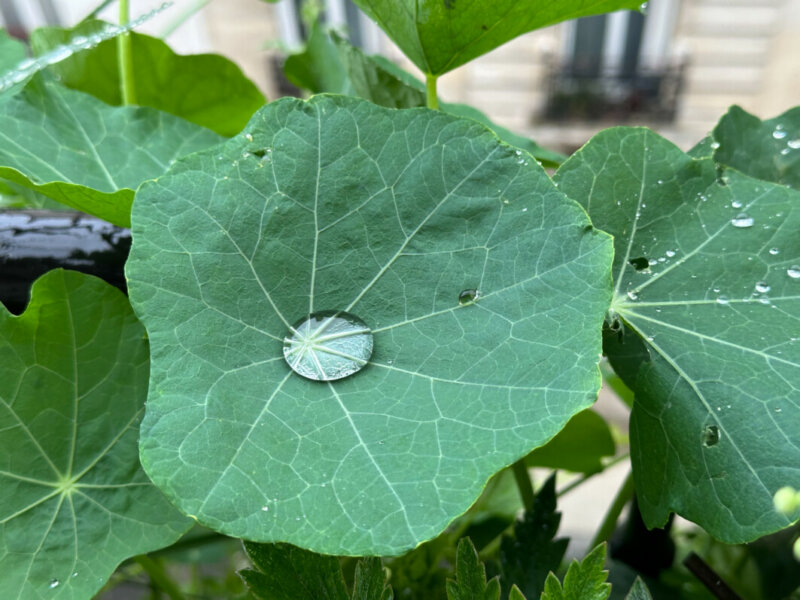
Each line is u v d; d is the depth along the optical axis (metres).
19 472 0.11
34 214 0.13
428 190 0.11
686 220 0.13
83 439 0.12
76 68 0.20
